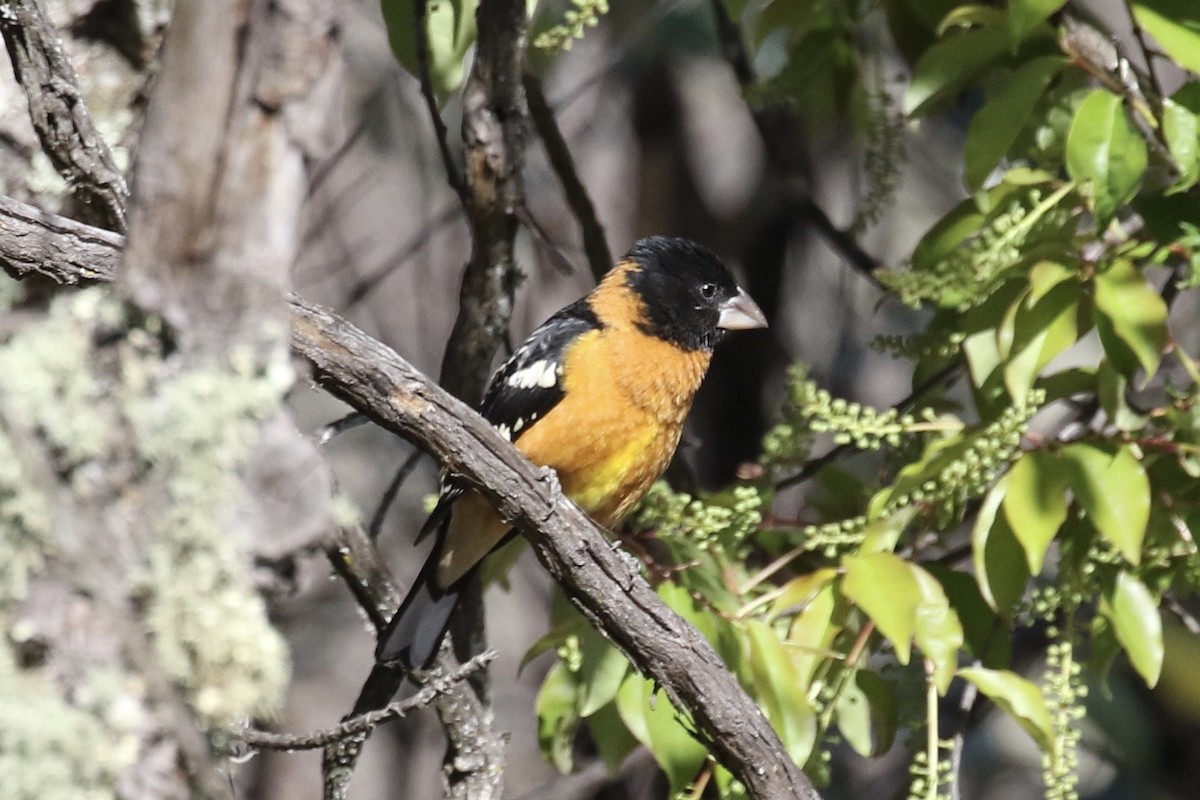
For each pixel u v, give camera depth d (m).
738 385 12.44
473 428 5.84
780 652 6.96
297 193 4.58
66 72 5.89
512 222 8.06
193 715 4.45
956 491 7.41
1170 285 8.58
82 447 4.41
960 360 8.80
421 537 7.77
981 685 6.86
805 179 11.20
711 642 7.26
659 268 8.78
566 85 13.53
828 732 10.14
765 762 6.45
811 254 13.75
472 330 8.34
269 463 4.59
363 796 14.06
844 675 7.34
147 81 7.29
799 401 7.60
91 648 4.33
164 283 4.49
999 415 7.43
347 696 14.28
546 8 9.85
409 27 7.82
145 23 7.27
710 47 13.14
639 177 13.55
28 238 5.35
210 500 4.46
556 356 8.45
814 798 6.49
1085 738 12.24
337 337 5.51
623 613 6.36
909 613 6.88
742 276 12.88
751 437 12.38
